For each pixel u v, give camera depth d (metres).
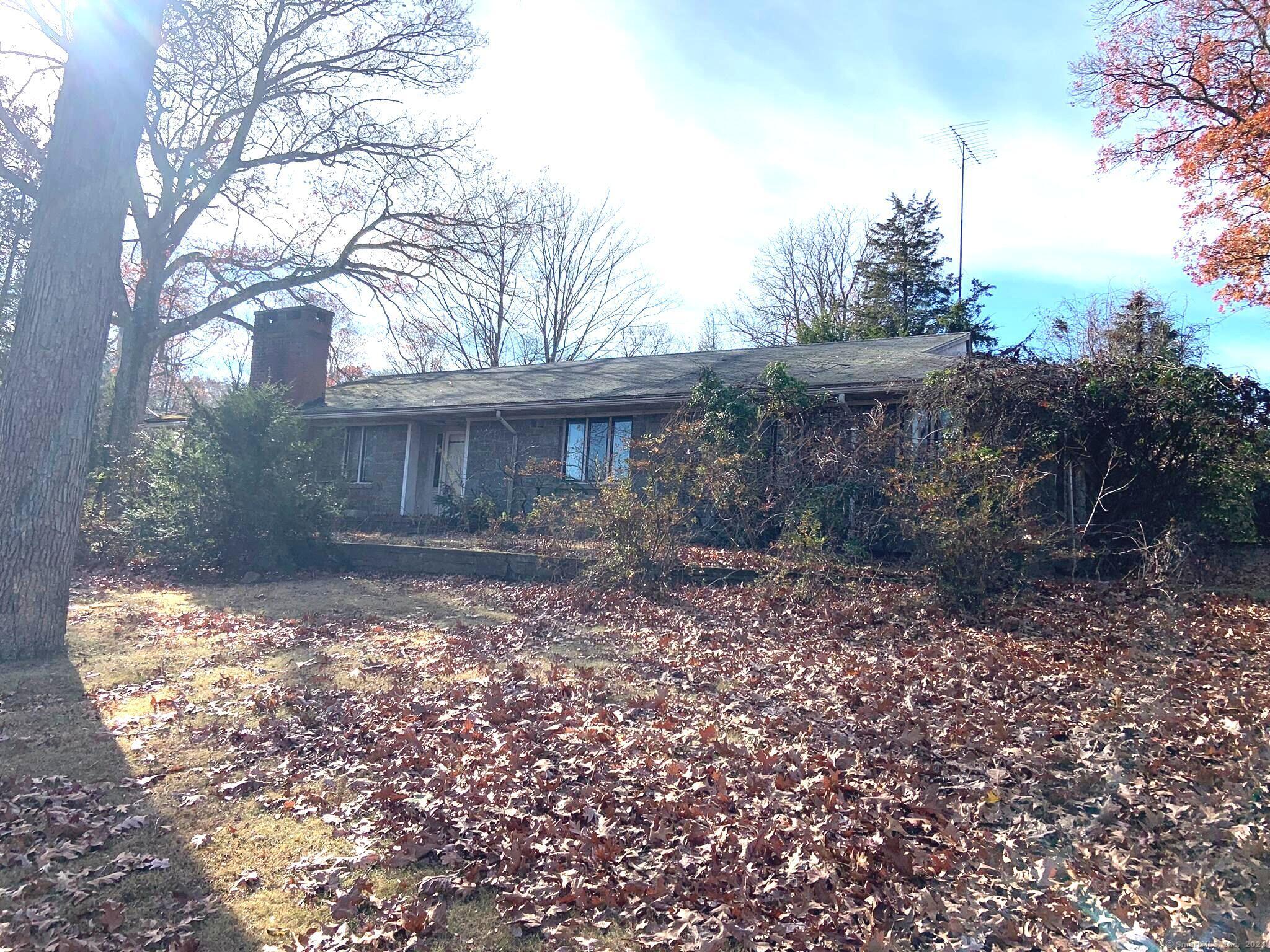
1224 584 10.77
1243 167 19.38
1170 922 3.33
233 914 3.60
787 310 43.91
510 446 19.14
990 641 8.03
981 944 3.28
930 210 41.69
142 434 17.77
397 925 3.49
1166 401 11.04
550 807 4.51
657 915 3.56
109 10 8.20
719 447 11.95
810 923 3.47
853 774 4.90
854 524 10.88
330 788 4.87
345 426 21.69
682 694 6.54
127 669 7.51
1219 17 19.41
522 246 38.66
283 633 9.03
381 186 24.50
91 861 4.07
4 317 22.83
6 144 20.70
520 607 10.34
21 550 7.80
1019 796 4.54
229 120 23.59
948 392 11.45
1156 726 5.41
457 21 23.16
